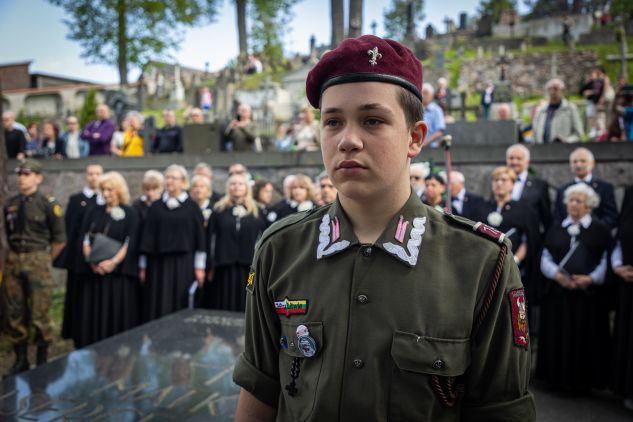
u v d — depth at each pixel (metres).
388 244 1.09
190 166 7.60
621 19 29.56
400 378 1.01
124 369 3.15
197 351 3.49
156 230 5.05
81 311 5.09
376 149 1.03
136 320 5.15
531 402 1.06
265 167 7.25
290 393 1.11
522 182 4.97
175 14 20.69
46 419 2.51
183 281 5.07
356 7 9.58
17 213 4.80
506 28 29.28
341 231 1.13
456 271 1.07
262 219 5.27
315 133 7.47
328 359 1.06
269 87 17.80
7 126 8.50
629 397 3.67
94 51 20.36
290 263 1.17
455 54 25.69
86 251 5.04
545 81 21.75
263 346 1.20
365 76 1.03
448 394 1.02
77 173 8.17
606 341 3.92
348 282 1.09
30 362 5.20
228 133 7.75
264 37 23.36
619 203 5.82
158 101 19.17
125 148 8.39
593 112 11.06
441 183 4.33
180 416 2.54
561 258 3.98
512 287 1.07
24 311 4.79
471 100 19.38
